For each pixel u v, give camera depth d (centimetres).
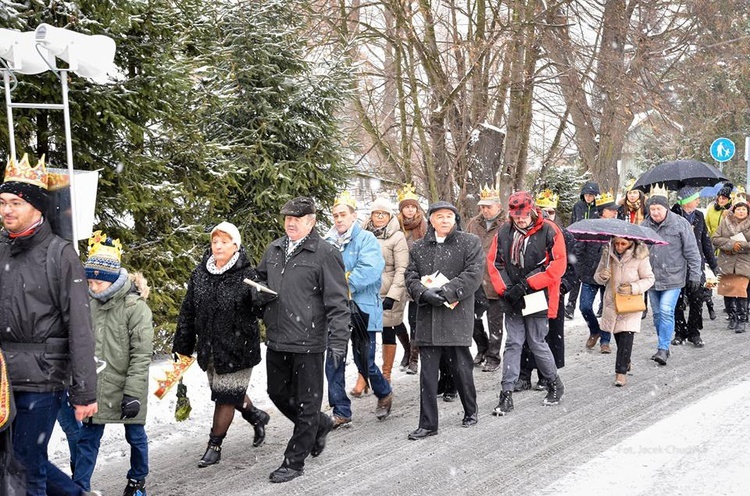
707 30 1927
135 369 474
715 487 491
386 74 1498
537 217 697
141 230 938
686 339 1025
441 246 634
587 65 1631
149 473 548
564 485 505
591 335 998
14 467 395
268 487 518
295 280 543
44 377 402
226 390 552
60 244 412
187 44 1023
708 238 1112
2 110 770
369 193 1533
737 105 3086
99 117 851
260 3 1127
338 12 1475
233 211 1116
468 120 1509
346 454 588
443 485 516
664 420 654
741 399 713
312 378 542
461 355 643
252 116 1137
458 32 1496
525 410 708
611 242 799
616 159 1919
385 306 749
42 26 617
